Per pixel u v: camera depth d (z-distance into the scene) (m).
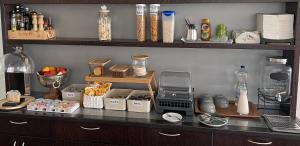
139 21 2.40
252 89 2.57
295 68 2.22
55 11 2.74
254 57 2.53
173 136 2.15
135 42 2.38
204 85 2.64
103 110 2.40
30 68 2.62
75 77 2.82
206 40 2.41
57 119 2.27
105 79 2.44
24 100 2.53
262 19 2.27
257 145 2.04
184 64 2.64
